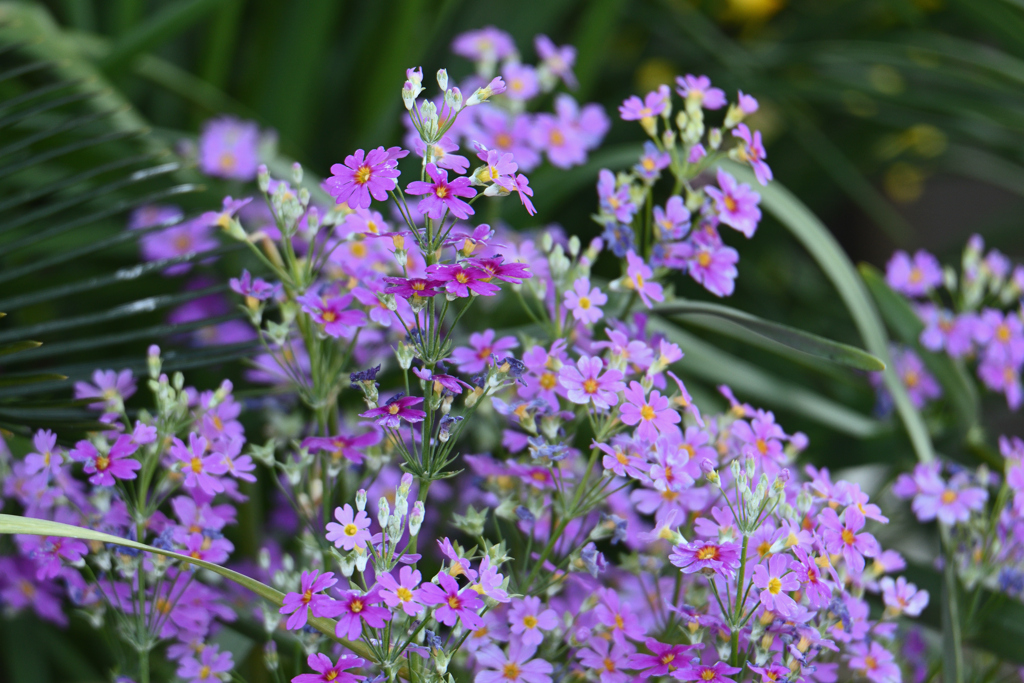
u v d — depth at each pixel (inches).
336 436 35.7
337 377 36.1
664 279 47.4
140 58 43.6
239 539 39.7
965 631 37.4
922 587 39.4
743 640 35.0
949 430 41.3
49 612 37.4
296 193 35.8
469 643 35.1
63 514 36.1
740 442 36.3
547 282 36.6
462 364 35.9
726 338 50.1
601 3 49.7
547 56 39.7
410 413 34.2
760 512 34.0
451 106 33.9
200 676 35.7
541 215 44.3
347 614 33.8
